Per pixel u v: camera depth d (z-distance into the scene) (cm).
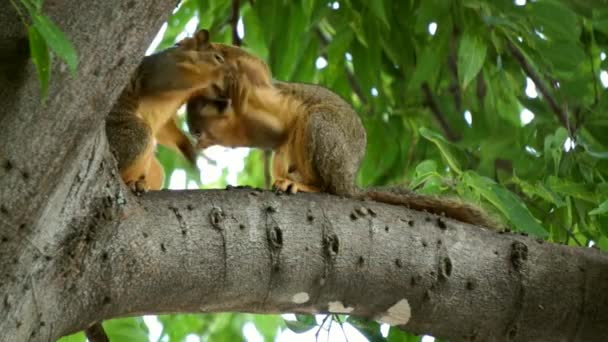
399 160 1523
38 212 663
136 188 802
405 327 845
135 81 1073
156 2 684
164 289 736
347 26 1422
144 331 1175
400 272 816
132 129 966
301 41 1461
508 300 847
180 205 755
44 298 672
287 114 1159
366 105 1528
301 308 809
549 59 1200
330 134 1103
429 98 1591
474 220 985
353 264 802
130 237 715
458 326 845
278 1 1466
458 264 834
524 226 973
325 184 1094
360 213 823
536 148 1271
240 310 793
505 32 1216
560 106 1313
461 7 1302
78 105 662
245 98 1155
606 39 1401
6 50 655
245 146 1187
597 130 1204
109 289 706
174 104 1127
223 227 760
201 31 1184
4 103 652
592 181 1113
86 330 873
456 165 1134
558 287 859
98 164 700
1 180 648
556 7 1191
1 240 651
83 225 694
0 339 644
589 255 884
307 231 793
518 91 1397
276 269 775
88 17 665
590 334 866
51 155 659
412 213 854
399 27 1420
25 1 613
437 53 1330
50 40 594
